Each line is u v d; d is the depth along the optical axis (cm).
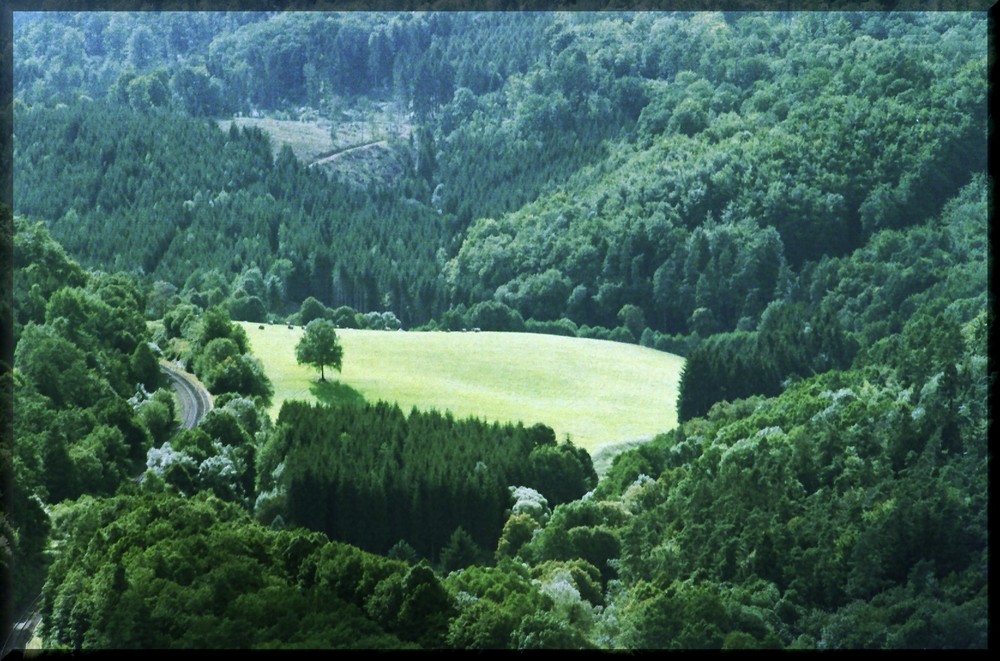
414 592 10956
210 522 12675
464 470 15300
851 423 14950
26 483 13225
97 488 14962
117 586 10956
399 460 15625
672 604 11056
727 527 12631
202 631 10481
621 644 11031
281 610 10806
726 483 13412
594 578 12600
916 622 11138
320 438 16225
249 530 12444
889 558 12056
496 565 13525
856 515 12594
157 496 13438
